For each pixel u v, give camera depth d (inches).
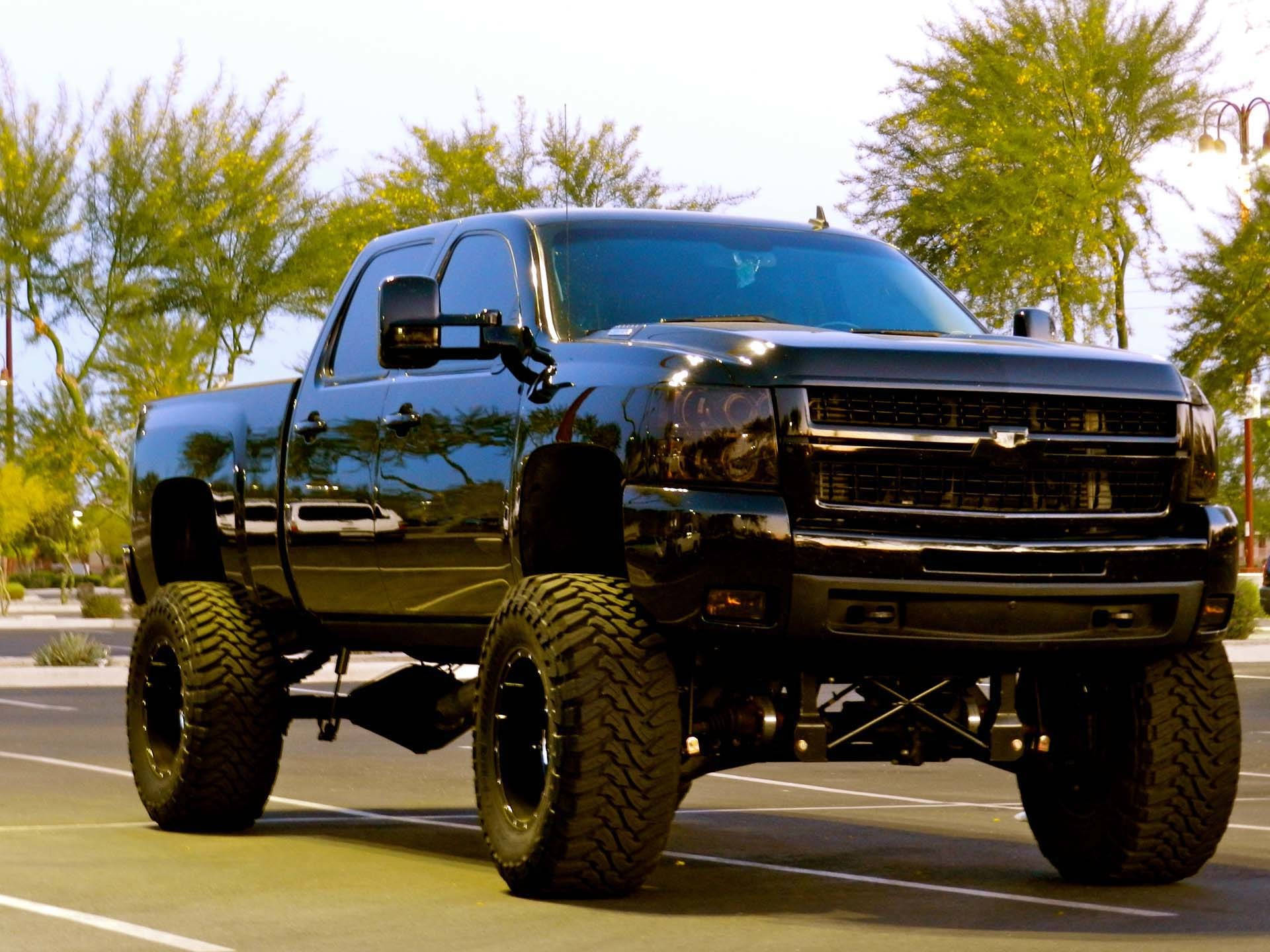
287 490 337.1
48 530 1990.7
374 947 233.1
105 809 398.0
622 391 261.4
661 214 316.2
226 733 348.5
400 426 304.8
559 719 255.9
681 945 234.2
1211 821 287.1
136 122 1579.7
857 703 280.4
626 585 265.3
